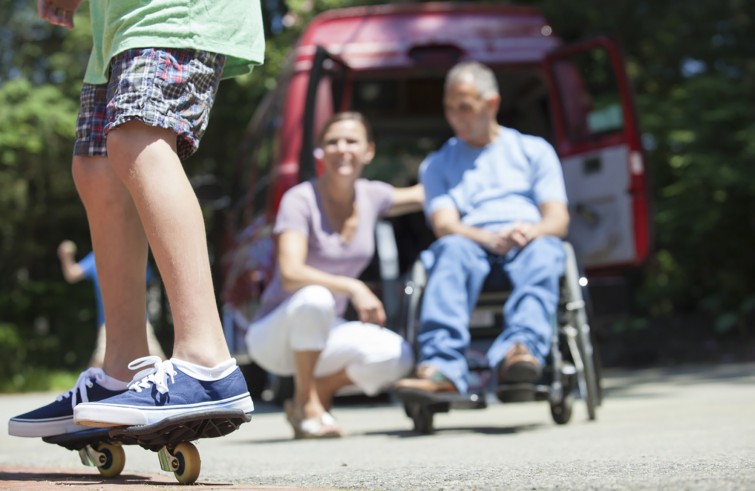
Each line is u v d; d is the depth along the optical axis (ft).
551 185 14.15
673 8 45.65
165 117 6.60
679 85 45.62
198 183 28.91
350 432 14.03
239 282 26.78
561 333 13.96
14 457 10.24
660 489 4.78
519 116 27.07
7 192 47.37
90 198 7.42
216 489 5.80
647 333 41.50
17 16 49.55
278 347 13.43
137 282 7.44
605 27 44.55
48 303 50.85
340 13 24.03
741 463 6.27
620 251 22.61
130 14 6.71
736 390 20.21
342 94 23.35
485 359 14.94
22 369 44.68
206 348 6.49
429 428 12.91
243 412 6.44
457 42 24.07
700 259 43.01
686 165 39.93
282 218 13.71
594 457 7.62
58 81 49.01
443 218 13.82
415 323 13.60
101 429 6.91
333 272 13.99
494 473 6.43
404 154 26.73
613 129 22.89
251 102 45.88
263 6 47.73
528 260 12.92
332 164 13.58
